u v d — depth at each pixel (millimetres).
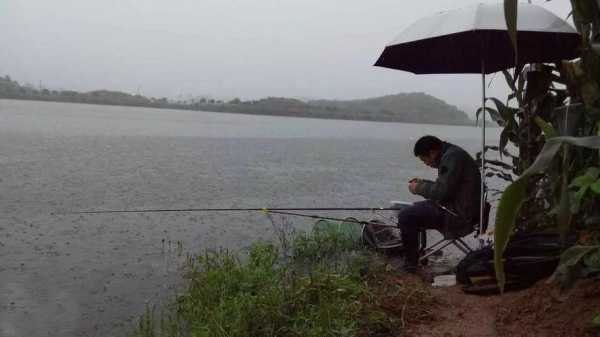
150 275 5457
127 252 6223
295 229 7273
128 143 19531
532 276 4074
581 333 3107
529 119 5066
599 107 3428
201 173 12742
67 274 5445
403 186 11953
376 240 6031
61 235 6887
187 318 4184
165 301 4777
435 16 4898
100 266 5711
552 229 4441
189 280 5238
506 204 1821
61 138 20156
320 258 5805
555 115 3840
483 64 5055
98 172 12211
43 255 6043
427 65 5781
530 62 5086
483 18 4520
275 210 6625
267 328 3703
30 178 10938
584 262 3299
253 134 29828
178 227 7445
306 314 3912
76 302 4734
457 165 5031
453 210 5098
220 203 9312
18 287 5055
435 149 5359
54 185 10305
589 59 3248
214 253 5535
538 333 3311
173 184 11031
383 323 3689
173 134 26266
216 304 4223
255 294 4367
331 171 14117
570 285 3250
